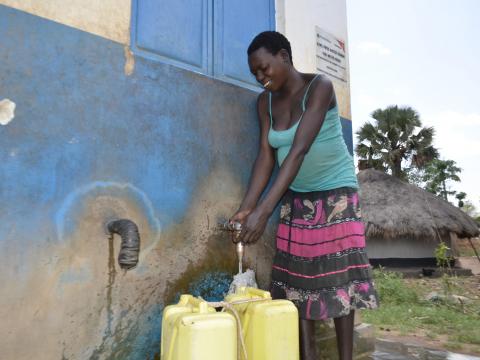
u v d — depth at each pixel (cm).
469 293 906
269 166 238
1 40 167
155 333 204
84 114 188
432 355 371
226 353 146
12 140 166
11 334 159
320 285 211
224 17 269
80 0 193
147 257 204
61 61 183
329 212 218
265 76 216
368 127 2452
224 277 239
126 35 210
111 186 194
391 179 1591
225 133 252
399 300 768
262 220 185
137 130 207
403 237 1459
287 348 169
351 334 214
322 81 212
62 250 175
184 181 226
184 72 234
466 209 4184
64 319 173
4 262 159
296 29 314
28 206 167
